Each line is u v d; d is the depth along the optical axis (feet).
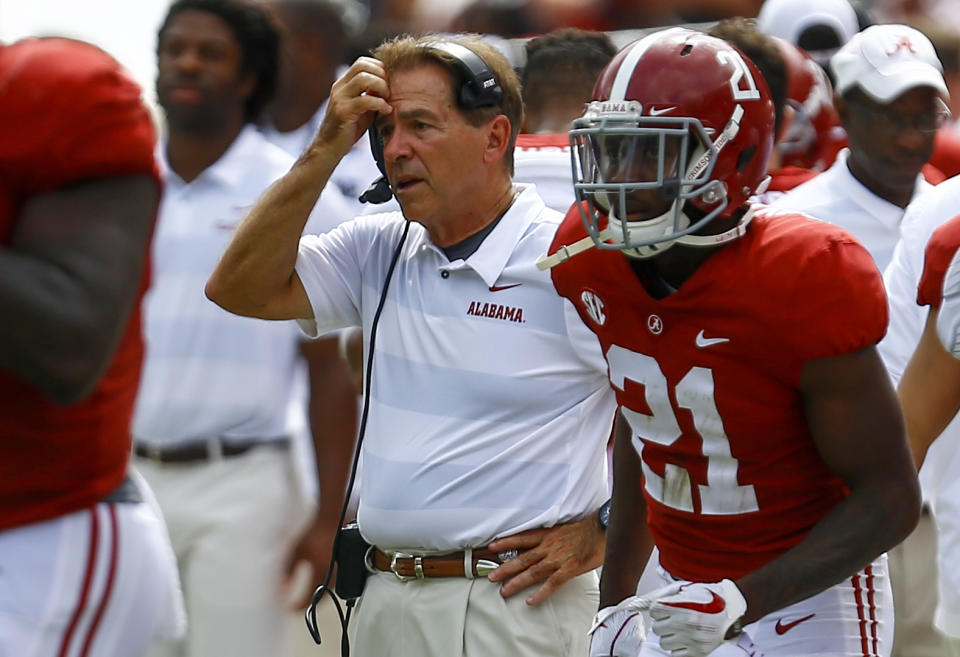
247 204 49.34
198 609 48.73
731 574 34.55
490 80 39.01
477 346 39.19
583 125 31.86
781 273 31.01
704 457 33.83
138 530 31.22
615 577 37.83
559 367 39.22
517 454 39.29
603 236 32.04
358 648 42.04
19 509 29.58
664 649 32.86
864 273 31.09
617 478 37.29
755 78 31.91
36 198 28.22
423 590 40.32
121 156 28.63
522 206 40.01
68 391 27.86
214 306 48.65
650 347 33.32
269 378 49.29
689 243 31.40
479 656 39.55
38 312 27.14
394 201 47.29
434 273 40.04
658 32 32.45
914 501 32.19
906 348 46.57
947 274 37.65
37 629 29.66
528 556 39.45
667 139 30.96
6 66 28.17
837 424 31.76
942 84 49.06
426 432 39.58
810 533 32.30
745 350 31.81
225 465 48.98
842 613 34.09
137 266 28.76
